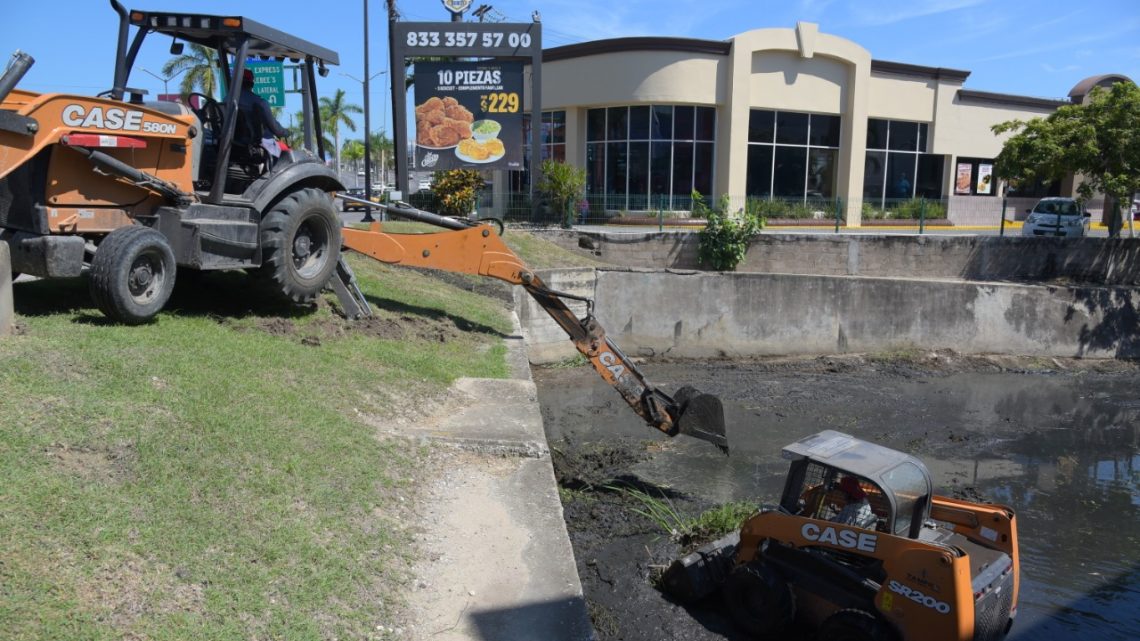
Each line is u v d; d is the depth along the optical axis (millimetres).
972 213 34750
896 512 6090
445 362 9828
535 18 22906
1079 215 26359
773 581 6297
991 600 5844
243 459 5641
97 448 5109
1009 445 12484
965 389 15797
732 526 8141
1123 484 10953
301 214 9109
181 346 7230
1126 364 18328
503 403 8719
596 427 12195
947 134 34656
